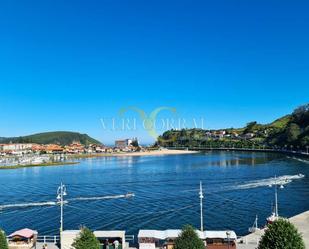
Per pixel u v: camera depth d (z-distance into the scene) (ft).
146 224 314.76
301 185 487.61
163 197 440.45
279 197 409.90
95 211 375.25
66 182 636.48
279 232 119.34
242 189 471.21
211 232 198.80
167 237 197.16
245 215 333.01
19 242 212.43
